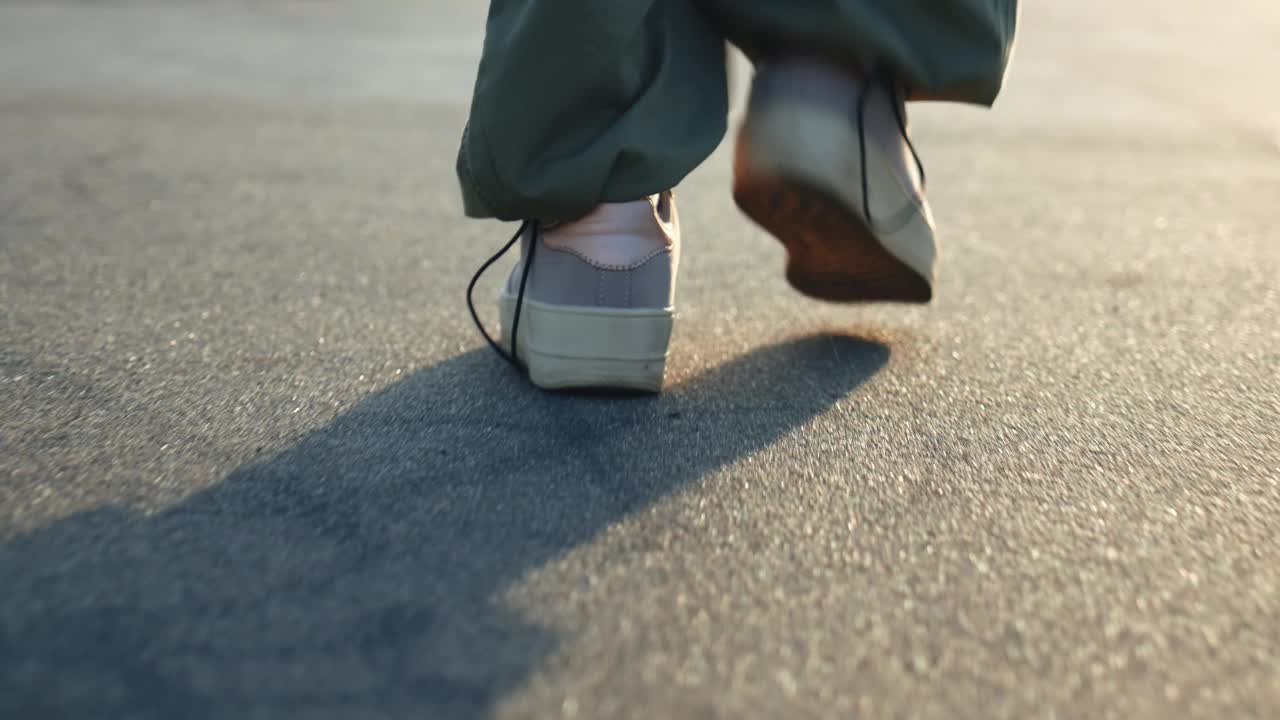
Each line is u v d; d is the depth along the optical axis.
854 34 1.10
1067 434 1.10
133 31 3.88
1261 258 1.58
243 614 0.87
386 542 0.94
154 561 0.91
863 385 1.17
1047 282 1.47
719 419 1.10
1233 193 1.95
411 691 0.82
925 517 0.98
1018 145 2.38
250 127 2.34
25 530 0.94
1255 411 1.14
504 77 1.06
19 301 1.32
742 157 1.16
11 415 1.08
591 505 0.98
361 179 1.90
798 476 1.02
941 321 1.33
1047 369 1.22
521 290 1.14
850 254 1.20
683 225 1.69
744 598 0.89
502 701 0.82
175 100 2.62
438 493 0.99
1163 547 0.95
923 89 1.15
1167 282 1.47
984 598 0.90
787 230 1.19
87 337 1.23
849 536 0.95
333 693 0.82
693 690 0.83
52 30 3.85
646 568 0.92
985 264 1.54
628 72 1.07
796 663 0.85
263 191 1.79
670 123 1.10
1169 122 2.68
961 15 1.12
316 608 0.88
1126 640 0.87
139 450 1.03
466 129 1.11
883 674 0.84
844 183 1.14
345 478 1.00
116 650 0.84
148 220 1.63
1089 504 1.00
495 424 1.08
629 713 0.81
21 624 0.86
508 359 1.17
